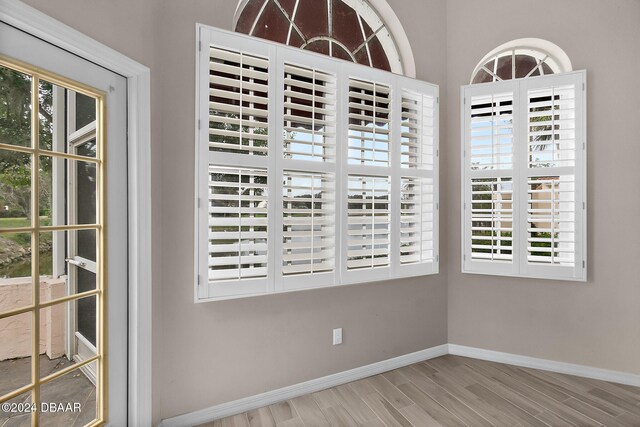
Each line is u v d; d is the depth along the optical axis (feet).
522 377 8.14
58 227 4.62
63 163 4.69
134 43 5.42
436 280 9.25
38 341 4.42
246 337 6.80
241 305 6.75
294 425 6.33
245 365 6.79
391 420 6.47
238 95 6.41
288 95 6.89
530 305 8.67
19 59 4.09
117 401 5.45
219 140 6.53
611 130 7.92
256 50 6.59
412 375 8.27
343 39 8.58
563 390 7.54
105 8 4.98
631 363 7.86
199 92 6.12
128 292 5.59
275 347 7.10
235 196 6.40
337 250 7.43
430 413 6.68
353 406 6.95
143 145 5.59
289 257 6.93
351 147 7.68
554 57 8.89
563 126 8.41
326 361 7.69
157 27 5.88
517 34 8.68
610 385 7.78
